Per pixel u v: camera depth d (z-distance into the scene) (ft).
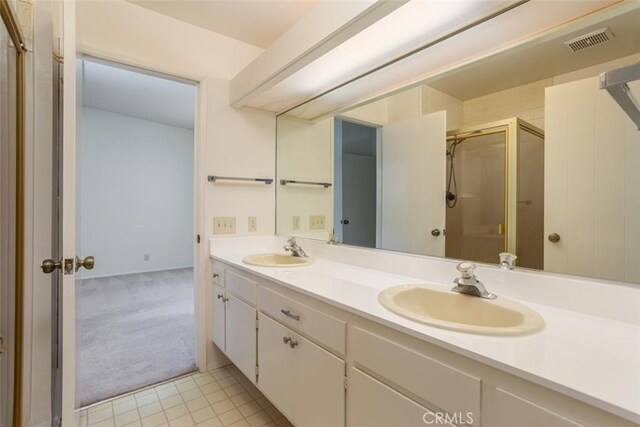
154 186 17.26
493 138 4.26
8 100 3.95
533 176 3.86
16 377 4.10
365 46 4.60
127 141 16.28
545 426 2.12
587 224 3.42
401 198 5.46
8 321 4.05
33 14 4.34
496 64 4.23
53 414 4.53
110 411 5.67
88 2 5.77
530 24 3.79
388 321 3.08
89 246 15.29
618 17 3.24
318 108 7.12
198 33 7.00
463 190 4.60
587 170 3.43
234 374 7.00
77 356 4.39
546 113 3.74
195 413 5.64
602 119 3.32
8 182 4.02
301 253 6.78
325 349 3.97
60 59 4.42
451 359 2.64
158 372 6.98
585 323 3.06
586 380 2.04
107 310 10.86
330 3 4.38
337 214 6.64
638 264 3.12
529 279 3.68
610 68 3.27
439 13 3.80
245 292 5.80
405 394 3.01
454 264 4.47
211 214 7.18
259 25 6.96
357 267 5.86
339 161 6.63
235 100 7.07
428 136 5.06
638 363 2.28
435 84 4.96
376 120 5.91
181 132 18.24
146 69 6.46
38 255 4.42
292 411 4.58
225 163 7.34
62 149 3.82
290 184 7.82
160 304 11.56
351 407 3.59
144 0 6.12
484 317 3.64
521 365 2.23
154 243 17.35
